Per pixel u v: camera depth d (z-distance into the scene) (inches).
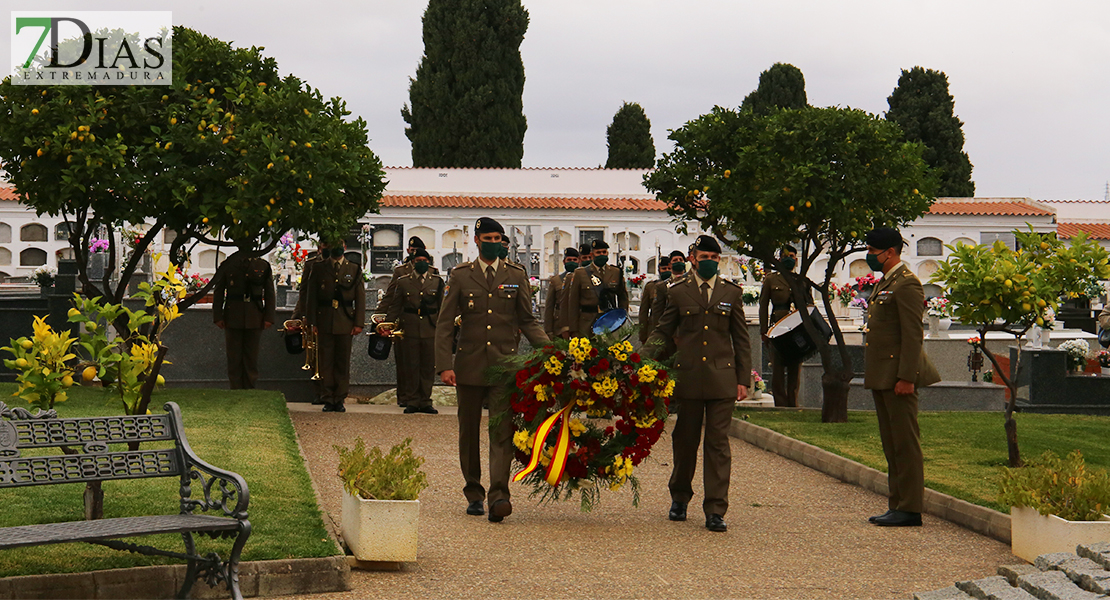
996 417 549.6
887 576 263.4
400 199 1364.4
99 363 276.2
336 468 391.9
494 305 330.6
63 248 1279.5
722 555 282.5
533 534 301.3
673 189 579.2
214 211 489.4
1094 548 251.4
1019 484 281.3
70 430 217.0
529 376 314.3
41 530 203.3
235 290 566.9
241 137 482.9
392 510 252.5
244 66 534.6
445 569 257.1
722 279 334.6
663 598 238.4
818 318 577.3
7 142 481.1
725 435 322.0
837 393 525.7
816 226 535.8
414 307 570.6
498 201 1366.9
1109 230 1550.2
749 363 331.0
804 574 263.4
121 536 200.7
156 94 506.3
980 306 386.9
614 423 322.3
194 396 511.5
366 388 671.1
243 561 230.1
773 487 391.9
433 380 579.8
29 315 610.5
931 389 655.1
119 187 482.0
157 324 328.2
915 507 326.3
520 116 1867.6
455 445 461.1
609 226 1379.2
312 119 506.0
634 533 308.0
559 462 309.3
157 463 223.6
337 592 233.6
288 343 604.1
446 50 1851.6
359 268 575.5
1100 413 643.5
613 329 553.3
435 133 1835.6
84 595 214.7
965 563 278.4
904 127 2000.5
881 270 338.6
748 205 527.8
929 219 1413.6
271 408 477.1
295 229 544.7
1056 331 1000.2
